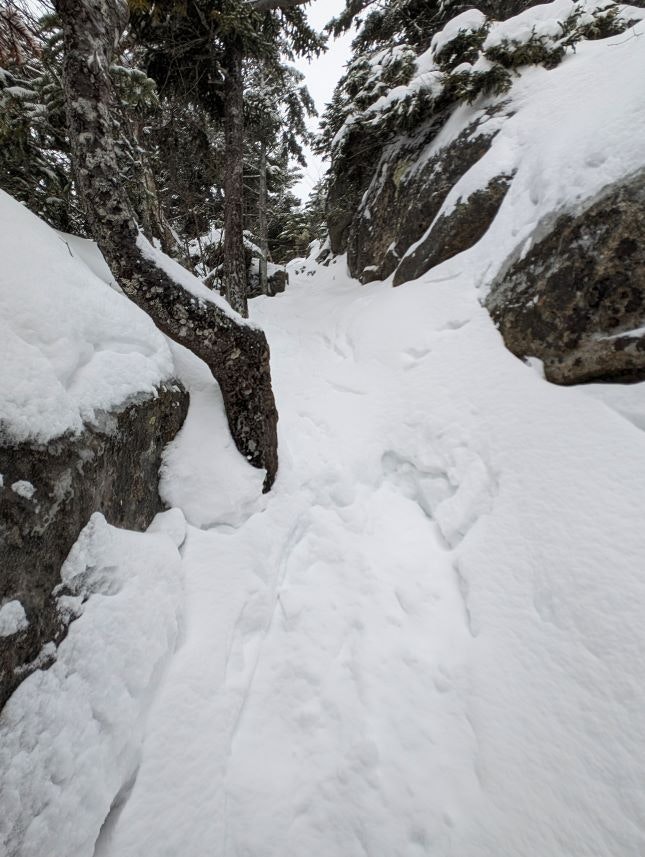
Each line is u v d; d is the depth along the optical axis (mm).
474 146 4852
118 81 3691
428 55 5438
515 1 5980
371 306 5562
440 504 2740
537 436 2527
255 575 2275
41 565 1295
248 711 1773
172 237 6348
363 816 1462
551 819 1334
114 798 1288
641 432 2152
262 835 1409
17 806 1024
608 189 2588
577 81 4047
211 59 5848
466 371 3299
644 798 1271
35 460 1323
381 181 6969
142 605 1661
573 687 1585
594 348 2484
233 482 2549
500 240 3822
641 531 1832
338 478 3209
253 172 12250
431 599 2211
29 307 1545
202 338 2379
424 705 1757
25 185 3275
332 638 2090
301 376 5250
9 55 3107
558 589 1871
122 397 1927
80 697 1291
